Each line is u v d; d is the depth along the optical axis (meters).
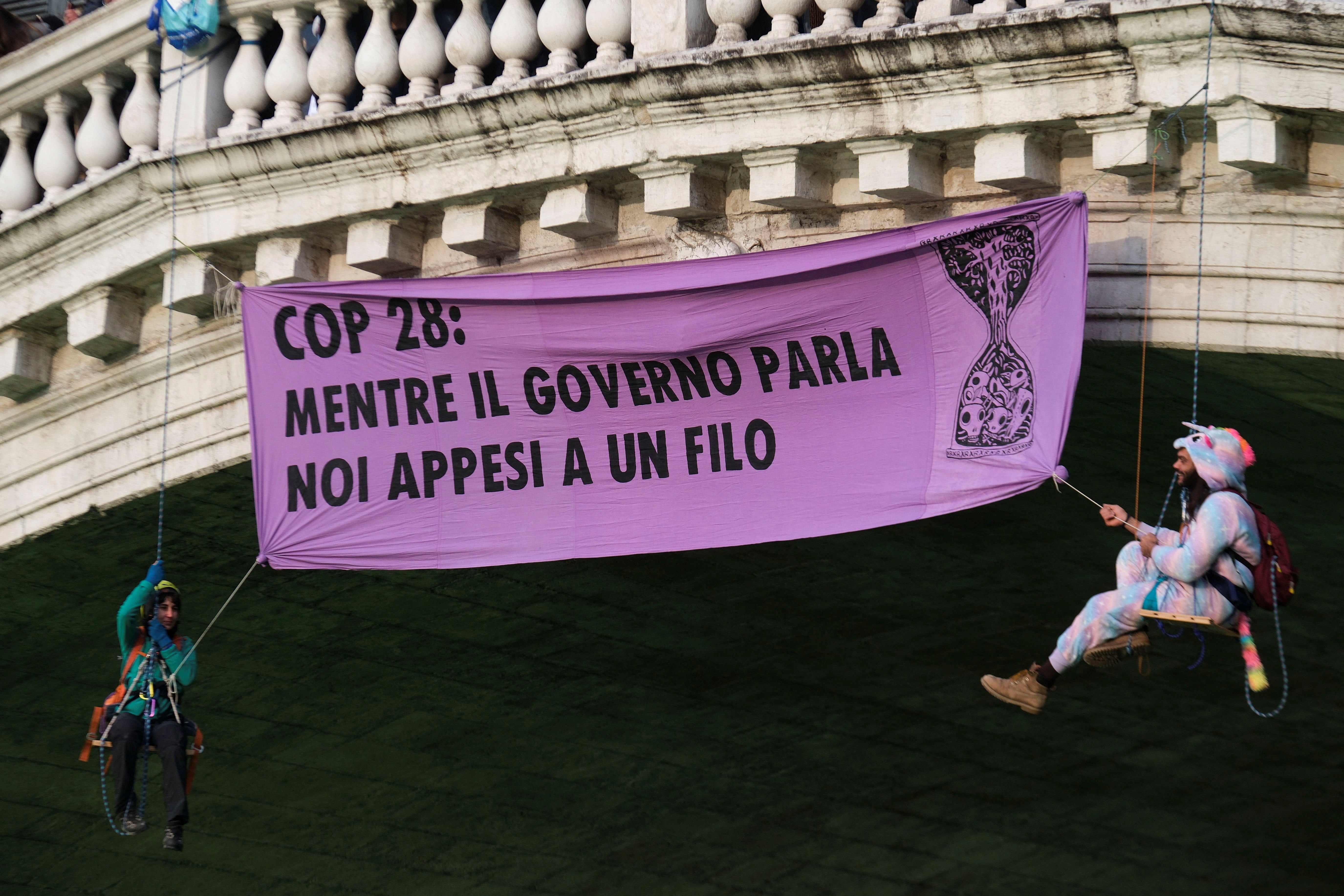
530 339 15.73
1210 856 29.50
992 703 24.23
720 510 15.20
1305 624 21.94
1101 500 19.06
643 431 15.47
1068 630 14.53
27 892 28.28
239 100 18.42
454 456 15.85
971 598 21.45
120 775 16.64
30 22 23.02
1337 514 19.11
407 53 17.53
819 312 15.02
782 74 15.52
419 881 28.91
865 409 14.90
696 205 16.41
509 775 25.95
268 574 20.56
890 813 27.61
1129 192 15.18
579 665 23.03
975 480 14.45
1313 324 14.79
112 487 19.72
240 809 26.12
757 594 21.22
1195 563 13.52
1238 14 14.07
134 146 19.16
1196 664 14.35
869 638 22.53
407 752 25.16
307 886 28.80
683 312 15.35
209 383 19.03
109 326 19.36
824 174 16.19
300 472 16.08
